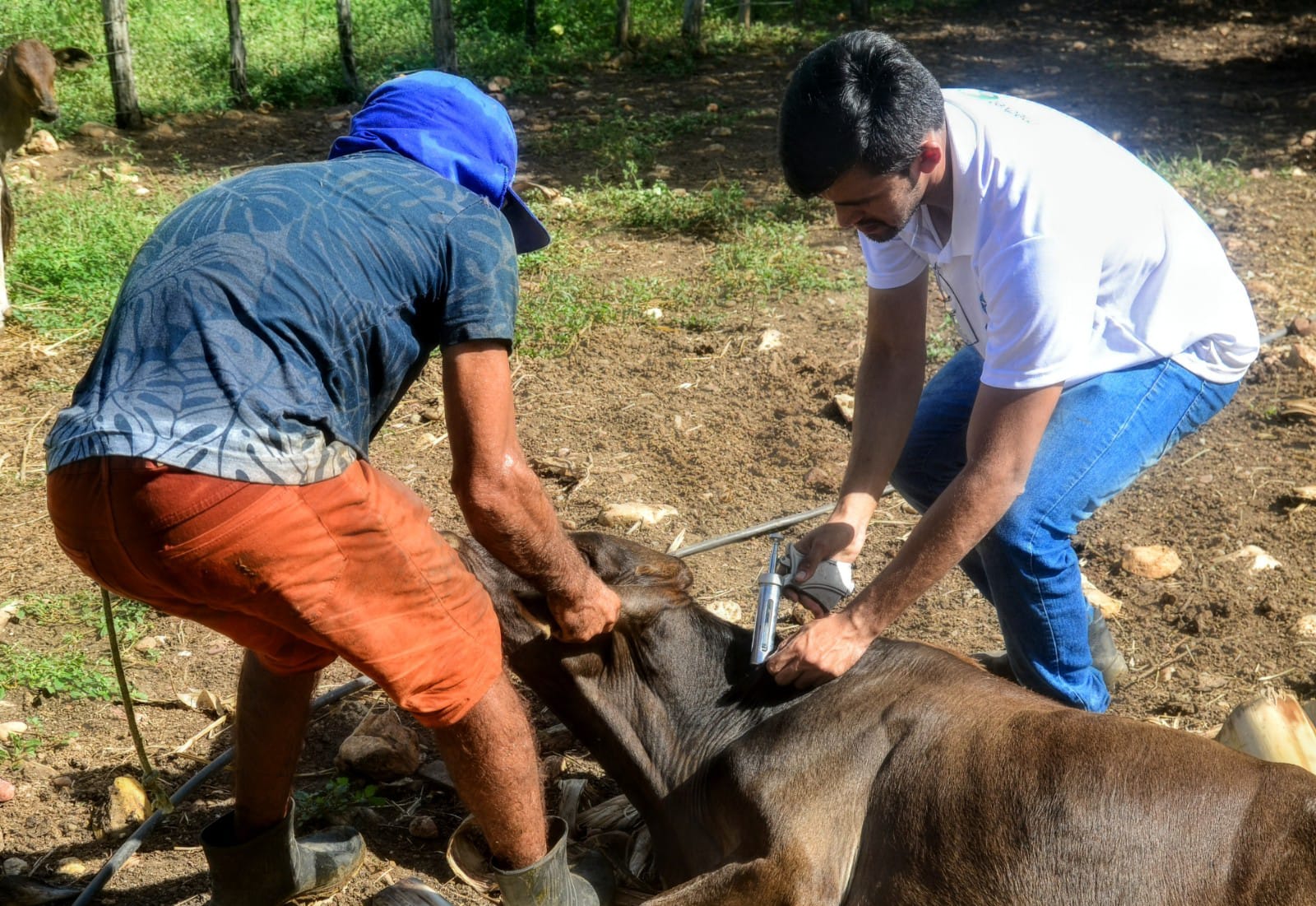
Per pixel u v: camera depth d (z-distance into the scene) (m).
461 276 2.35
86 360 6.09
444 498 5.02
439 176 2.44
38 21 11.62
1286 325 6.27
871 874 2.60
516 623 2.93
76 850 3.21
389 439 5.47
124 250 7.04
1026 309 2.65
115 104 9.95
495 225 2.41
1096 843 2.44
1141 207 2.99
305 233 2.26
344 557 2.27
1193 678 3.88
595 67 12.59
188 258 2.24
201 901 3.01
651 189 8.22
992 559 3.12
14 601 4.30
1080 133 2.92
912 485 3.54
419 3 13.73
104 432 2.11
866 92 2.54
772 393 5.78
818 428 5.46
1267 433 5.38
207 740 3.65
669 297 6.78
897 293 3.23
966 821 2.54
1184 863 2.39
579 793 3.36
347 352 2.28
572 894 2.72
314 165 2.42
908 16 15.70
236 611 2.31
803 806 2.68
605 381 5.97
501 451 2.35
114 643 2.80
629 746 2.97
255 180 2.35
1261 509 4.84
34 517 4.86
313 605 2.26
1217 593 4.29
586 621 2.66
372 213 2.32
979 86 11.97
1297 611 4.17
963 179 2.71
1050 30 14.94
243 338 2.19
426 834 3.27
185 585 2.21
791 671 2.85
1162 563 4.44
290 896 2.92
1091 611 3.60
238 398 2.15
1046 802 2.49
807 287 6.90
